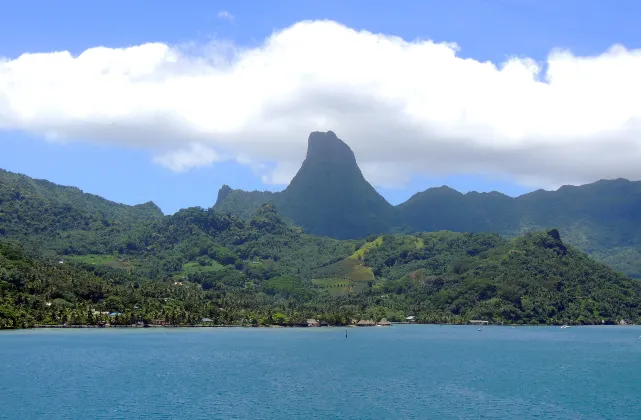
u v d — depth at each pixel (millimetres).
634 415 146125
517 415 144875
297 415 141500
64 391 165000
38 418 134875
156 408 145875
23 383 176875
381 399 161375
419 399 162000
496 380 197500
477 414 145250
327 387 179000
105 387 172375
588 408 153500
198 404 151125
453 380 196125
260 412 143875
